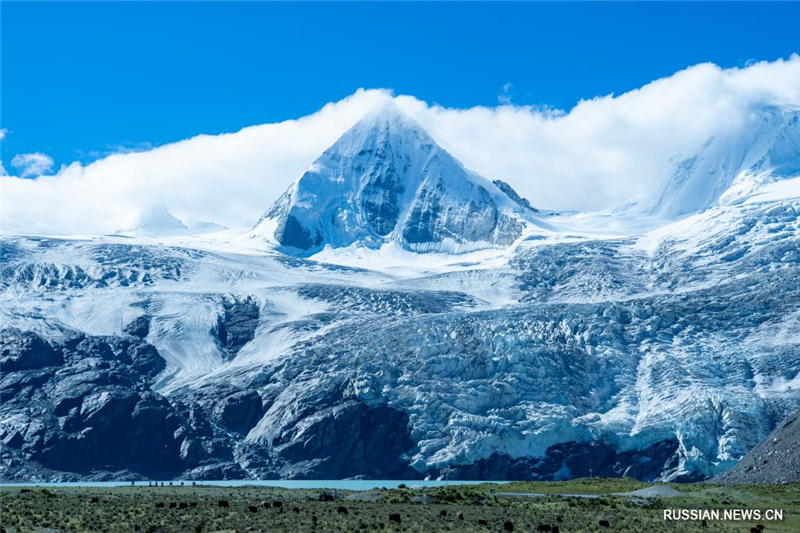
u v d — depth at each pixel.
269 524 143.50
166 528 137.50
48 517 148.50
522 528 147.00
